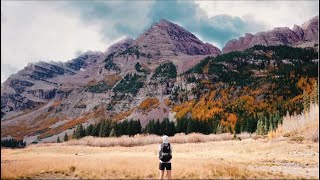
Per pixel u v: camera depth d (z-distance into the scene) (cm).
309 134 5678
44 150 7062
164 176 1848
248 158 3722
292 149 4362
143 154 5031
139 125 18825
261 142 6475
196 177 1806
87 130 19125
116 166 2158
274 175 2033
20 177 1920
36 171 2086
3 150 7288
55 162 2553
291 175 2052
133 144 11188
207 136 11762
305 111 9475
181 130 17950
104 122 18275
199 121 18288
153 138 11756
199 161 2827
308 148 4322
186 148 6350
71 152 6388
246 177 1892
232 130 16325
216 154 4612
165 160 1698
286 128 8475
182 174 1878
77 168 2164
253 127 15112
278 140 6291
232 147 5809
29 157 4216
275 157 3656
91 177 1858
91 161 2612
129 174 1923
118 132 17562
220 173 1950
